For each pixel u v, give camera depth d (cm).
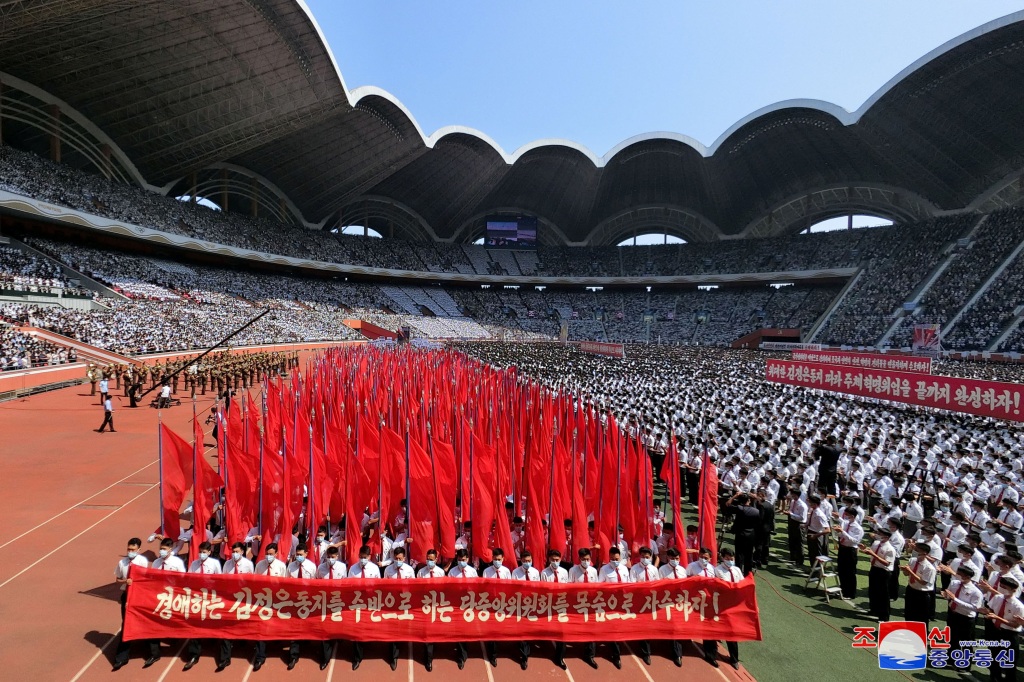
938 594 1183
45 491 1631
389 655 931
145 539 1329
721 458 1736
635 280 9750
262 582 910
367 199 9188
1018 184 6625
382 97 6144
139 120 5538
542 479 1248
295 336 6462
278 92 5434
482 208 10131
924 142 6291
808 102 6328
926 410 2923
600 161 8075
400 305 9262
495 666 928
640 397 2927
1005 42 4750
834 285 8706
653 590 948
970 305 6006
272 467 1195
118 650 888
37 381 3234
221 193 7506
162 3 4006
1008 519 1292
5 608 1023
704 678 909
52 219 4981
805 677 916
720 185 8531
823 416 2530
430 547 1085
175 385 3484
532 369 4119
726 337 8706
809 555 1307
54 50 4441
